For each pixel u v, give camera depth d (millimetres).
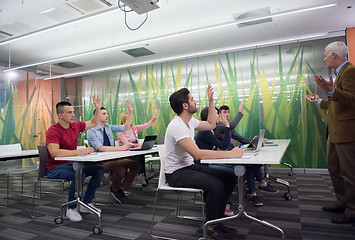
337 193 2533
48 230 2320
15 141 6480
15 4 3799
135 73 6754
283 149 2623
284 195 3123
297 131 5199
